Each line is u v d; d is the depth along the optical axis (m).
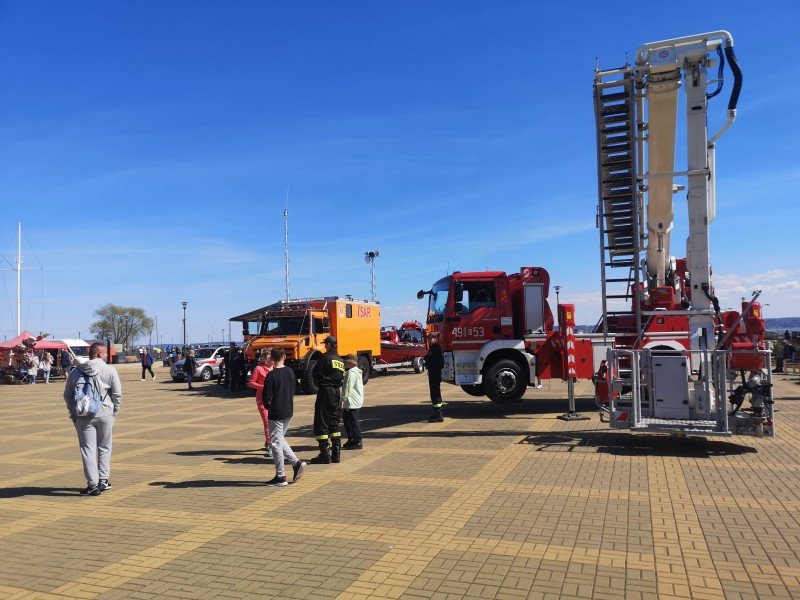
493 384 13.04
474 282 13.48
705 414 8.86
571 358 11.95
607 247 11.93
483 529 5.39
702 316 9.56
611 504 6.06
